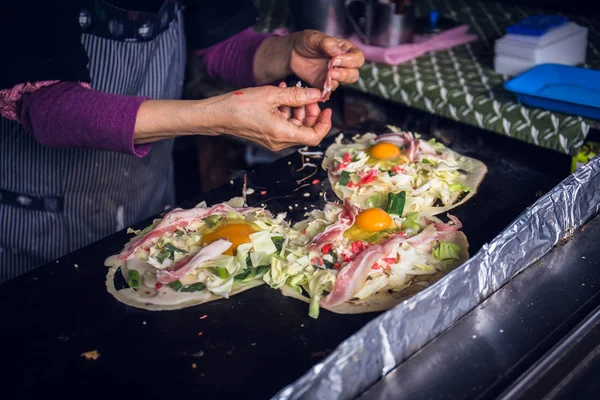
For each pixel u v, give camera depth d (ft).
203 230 2.49
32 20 2.23
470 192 2.75
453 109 3.32
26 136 2.78
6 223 2.94
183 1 3.07
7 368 1.98
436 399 1.73
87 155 2.85
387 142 3.01
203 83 4.25
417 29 4.13
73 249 3.02
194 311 2.17
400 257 2.33
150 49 2.88
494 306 2.01
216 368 1.95
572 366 1.80
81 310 2.19
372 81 3.63
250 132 2.39
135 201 3.13
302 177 2.90
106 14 2.66
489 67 3.64
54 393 1.89
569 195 2.23
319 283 2.21
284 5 4.73
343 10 3.87
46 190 2.88
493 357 1.84
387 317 1.72
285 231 2.51
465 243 2.43
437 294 1.83
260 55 3.06
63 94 2.33
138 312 2.17
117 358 2.00
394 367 1.80
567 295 2.05
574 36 3.56
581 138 2.93
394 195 2.61
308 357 1.97
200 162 4.41
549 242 2.21
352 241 2.40
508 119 3.13
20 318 2.17
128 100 2.35
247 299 2.21
